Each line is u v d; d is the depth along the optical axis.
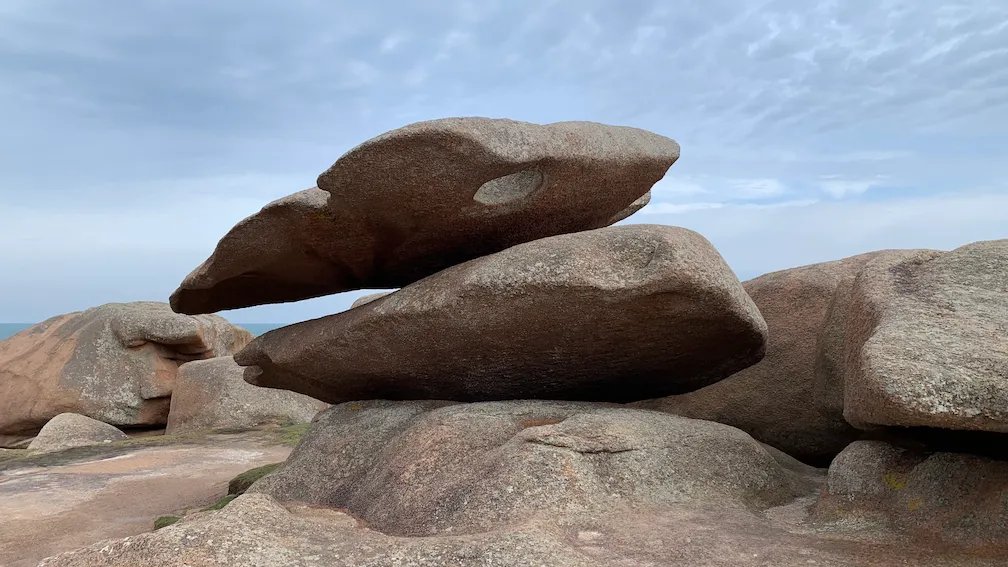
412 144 5.59
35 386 17.62
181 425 16.45
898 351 4.27
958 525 4.27
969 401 3.93
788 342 7.98
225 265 7.30
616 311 5.72
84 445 13.39
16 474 10.32
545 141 5.99
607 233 5.77
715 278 5.56
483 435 5.73
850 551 4.13
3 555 6.23
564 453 5.11
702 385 7.65
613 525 4.54
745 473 5.66
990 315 4.70
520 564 3.68
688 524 4.63
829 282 8.02
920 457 4.95
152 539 3.90
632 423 5.78
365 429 6.95
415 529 4.83
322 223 6.51
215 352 19.27
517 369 6.78
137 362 18.12
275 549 3.89
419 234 6.76
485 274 5.72
